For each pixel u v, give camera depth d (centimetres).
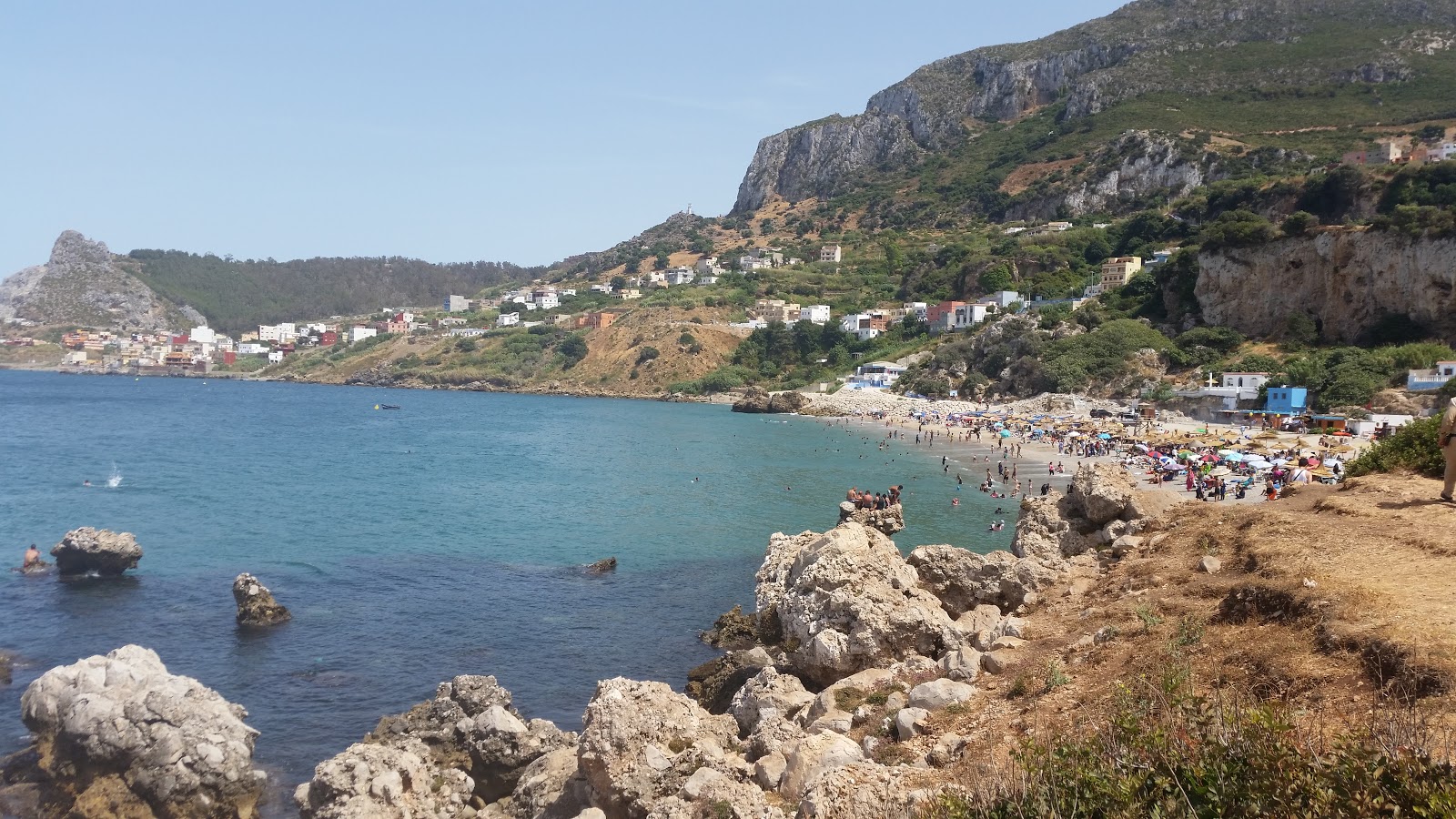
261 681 3008
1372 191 14038
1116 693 1290
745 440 11850
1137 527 2509
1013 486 7569
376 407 18112
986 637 1941
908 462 9319
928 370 15962
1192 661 1393
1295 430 9369
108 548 4253
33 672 3017
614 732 1723
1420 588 1366
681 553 4991
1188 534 2169
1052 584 2350
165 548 4969
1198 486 6172
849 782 1298
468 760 2258
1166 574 1902
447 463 9288
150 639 3394
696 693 2736
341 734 2623
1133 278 15275
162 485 7375
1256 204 16312
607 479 8144
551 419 15550
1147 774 941
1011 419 12444
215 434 12044
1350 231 11512
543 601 4009
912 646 2100
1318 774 861
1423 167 13700
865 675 1947
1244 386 10706
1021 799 982
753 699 2083
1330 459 6981
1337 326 11606
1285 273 12181
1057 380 12988
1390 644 1181
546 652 3331
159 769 2133
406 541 5306
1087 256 19100
